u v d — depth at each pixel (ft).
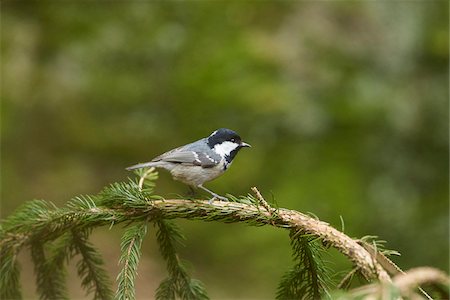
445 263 38.93
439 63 45.42
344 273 13.01
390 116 45.09
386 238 41.06
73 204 13.62
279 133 45.88
